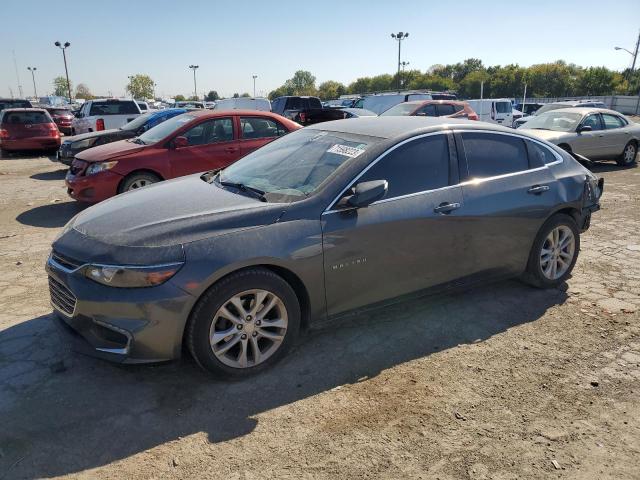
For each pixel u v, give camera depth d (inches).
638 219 294.7
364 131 159.9
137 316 116.1
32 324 158.9
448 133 160.4
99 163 294.5
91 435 109.7
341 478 98.0
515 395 124.9
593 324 162.1
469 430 112.0
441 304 175.6
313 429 112.0
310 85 4945.9
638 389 127.9
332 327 158.2
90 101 658.2
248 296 127.6
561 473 99.7
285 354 135.7
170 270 116.5
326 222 133.6
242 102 916.6
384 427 112.8
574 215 189.2
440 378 131.7
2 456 103.0
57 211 321.4
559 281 189.0
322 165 148.0
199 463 101.9
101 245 122.6
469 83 3302.2
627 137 511.2
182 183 166.4
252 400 122.1
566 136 469.7
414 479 97.8
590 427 113.3
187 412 117.5
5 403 120.0
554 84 3065.9
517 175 172.1
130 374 132.5
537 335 154.8
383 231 141.6
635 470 100.7
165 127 330.3
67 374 132.3
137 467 100.7
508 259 172.4
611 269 211.6
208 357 123.3
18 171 505.4
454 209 154.6
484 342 150.3
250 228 126.0
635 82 2908.5
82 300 118.3
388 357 141.6
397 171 147.5
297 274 130.2
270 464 101.7
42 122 640.4
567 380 131.4
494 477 98.5
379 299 148.1
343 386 127.9
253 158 175.3
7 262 217.0
